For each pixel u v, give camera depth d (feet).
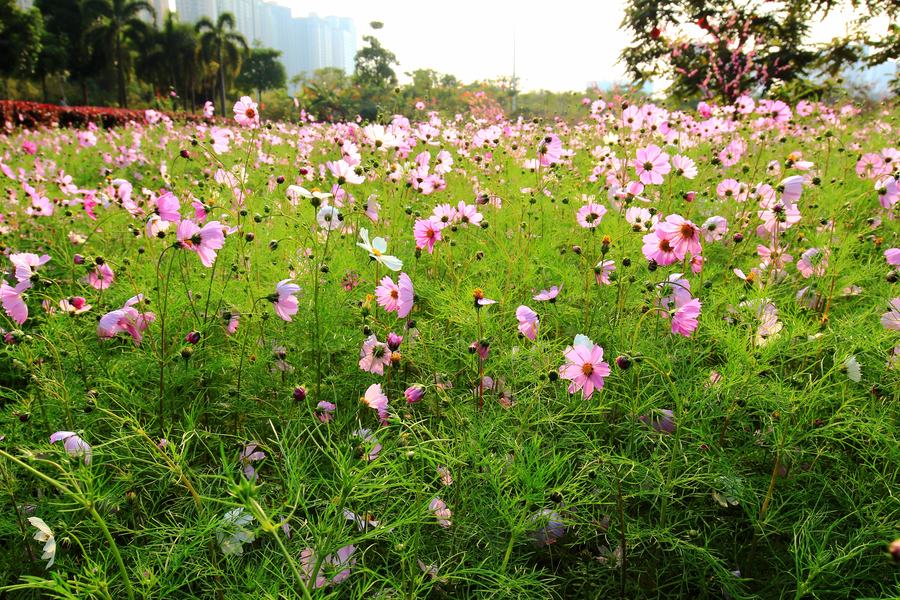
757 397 5.43
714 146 16.70
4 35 142.72
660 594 4.90
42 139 33.86
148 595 4.05
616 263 8.25
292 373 7.11
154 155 24.56
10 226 12.18
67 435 4.50
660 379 6.32
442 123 24.04
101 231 11.34
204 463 6.15
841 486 5.28
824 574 4.48
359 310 7.83
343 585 4.59
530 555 5.23
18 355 6.33
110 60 172.76
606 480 5.22
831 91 28.12
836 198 10.61
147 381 6.67
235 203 10.05
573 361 5.23
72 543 4.99
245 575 4.68
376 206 9.63
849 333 5.99
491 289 7.69
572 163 16.43
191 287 8.09
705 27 27.78
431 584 4.43
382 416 5.31
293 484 4.39
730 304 7.29
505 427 5.58
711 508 5.58
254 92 213.66
